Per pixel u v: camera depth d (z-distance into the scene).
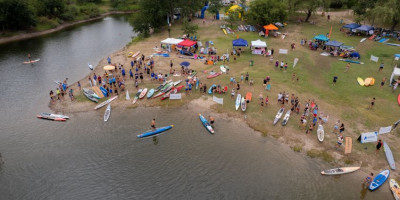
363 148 28.61
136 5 122.50
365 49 54.62
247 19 71.69
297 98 34.94
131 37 75.56
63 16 94.00
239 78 43.62
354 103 36.41
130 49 60.59
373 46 55.97
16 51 65.06
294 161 27.58
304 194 24.03
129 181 25.56
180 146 30.00
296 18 78.81
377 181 24.58
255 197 23.78
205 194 24.11
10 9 74.38
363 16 64.69
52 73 51.00
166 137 31.47
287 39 61.94
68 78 48.41
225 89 39.31
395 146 28.73
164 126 33.22
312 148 29.02
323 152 28.39
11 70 52.66
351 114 34.06
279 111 35.06
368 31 61.75
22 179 26.05
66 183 25.53
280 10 65.38
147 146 30.03
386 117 33.34
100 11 113.38
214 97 37.19
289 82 42.31
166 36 68.25
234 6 75.56
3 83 46.59
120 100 38.88
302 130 31.66
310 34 65.12
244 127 32.84
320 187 24.66
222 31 68.75
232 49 56.44
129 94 40.28
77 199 23.94
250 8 70.12
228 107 36.56
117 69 49.31
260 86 41.09
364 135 28.42
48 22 86.94
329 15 76.50
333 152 28.33
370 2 63.28
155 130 32.19
